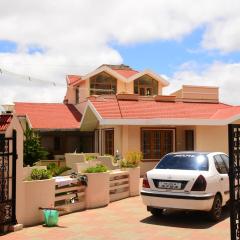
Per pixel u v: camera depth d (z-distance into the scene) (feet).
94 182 38.96
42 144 96.89
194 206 30.83
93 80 99.25
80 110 100.89
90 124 85.40
